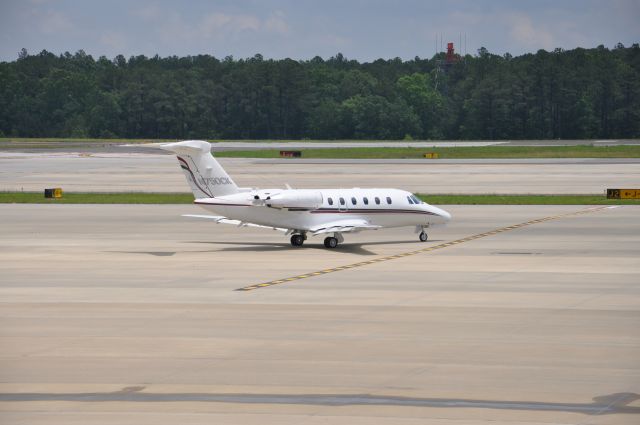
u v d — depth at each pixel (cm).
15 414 5188
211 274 10444
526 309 8100
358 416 5128
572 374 5912
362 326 7381
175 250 12838
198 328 7331
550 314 7856
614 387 5628
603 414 5138
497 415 5125
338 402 5378
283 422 5041
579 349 6562
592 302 8456
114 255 12250
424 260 11681
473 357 6353
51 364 6212
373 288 9369
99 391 5609
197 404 5356
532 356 6366
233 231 15412
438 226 14500
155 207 19900
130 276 10275
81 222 16825
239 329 7288
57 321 7631
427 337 6969
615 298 8675
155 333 7144
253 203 12581
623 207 19538
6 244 13500
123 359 6344
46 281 9894
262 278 10125
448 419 5066
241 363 6225
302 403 5359
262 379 5844
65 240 14025
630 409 5222
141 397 5491
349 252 12619
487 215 18000
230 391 5597
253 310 8112
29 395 5538
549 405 5294
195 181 12681
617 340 6838
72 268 10956
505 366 6112
